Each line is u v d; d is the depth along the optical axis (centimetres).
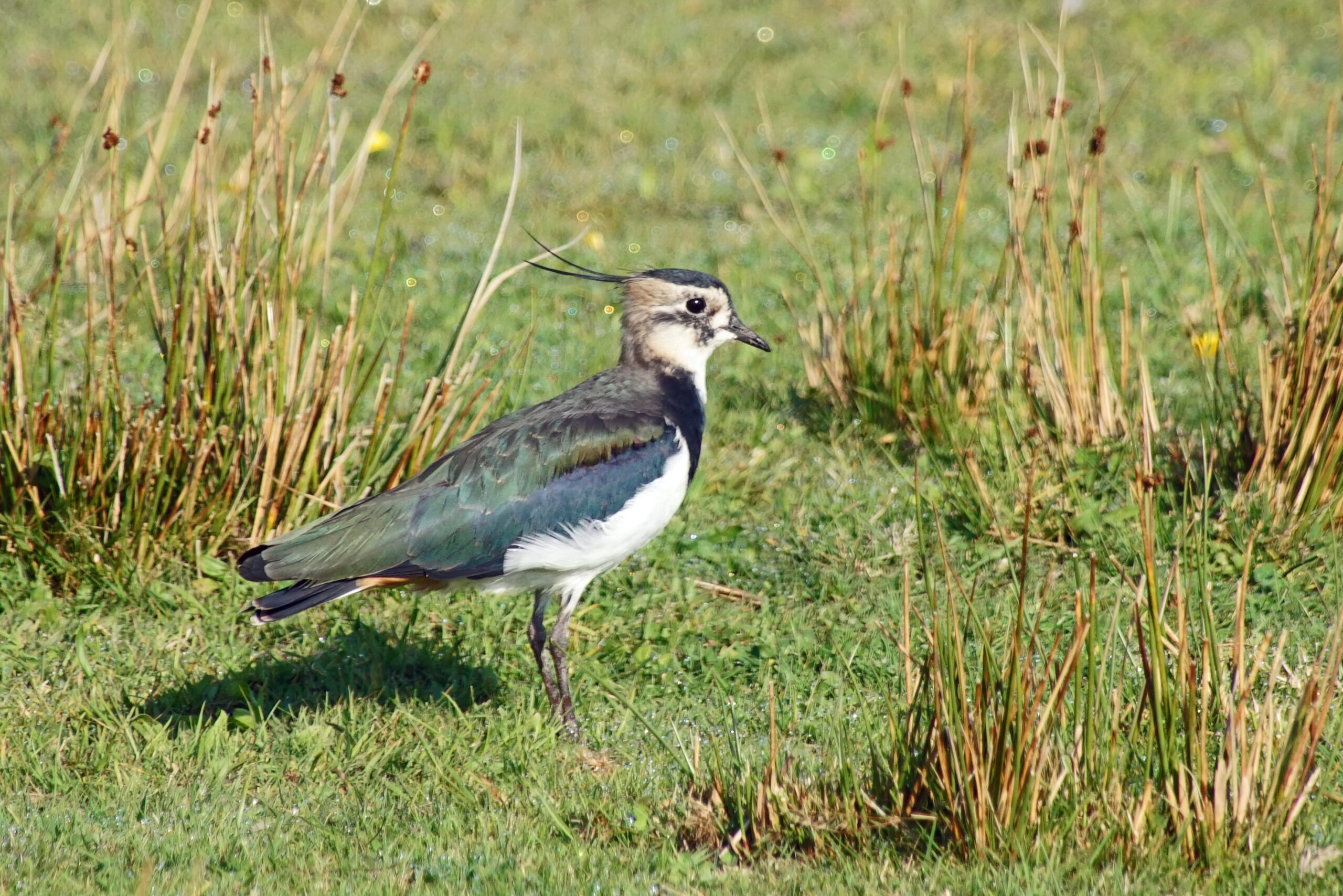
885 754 870
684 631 1132
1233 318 1570
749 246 1864
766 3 2677
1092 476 1255
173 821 878
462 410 1262
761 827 860
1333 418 1170
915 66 2389
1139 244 1830
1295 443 1196
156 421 1152
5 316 1184
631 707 930
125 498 1168
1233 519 1187
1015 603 1131
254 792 932
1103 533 1203
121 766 947
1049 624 1098
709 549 1237
